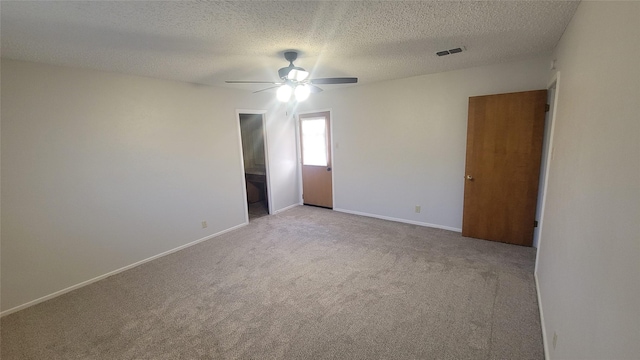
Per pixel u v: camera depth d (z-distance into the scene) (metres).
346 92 4.73
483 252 3.31
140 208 3.38
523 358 1.82
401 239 3.80
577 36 1.80
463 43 2.56
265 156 5.09
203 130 4.00
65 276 2.84
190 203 3.90
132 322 2.32
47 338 2.17
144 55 2.57
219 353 1.96
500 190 3.48
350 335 2.08
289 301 2.52
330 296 2.57
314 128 5.29
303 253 3.50
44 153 2.65
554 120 2.51
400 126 4.26
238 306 2.47
